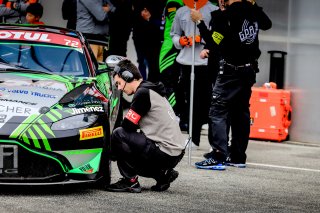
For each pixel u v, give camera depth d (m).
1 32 10.09
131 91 8.53
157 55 16.44
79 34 10.41
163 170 8.66
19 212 7.40
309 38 14.32
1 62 9.56
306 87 14.34
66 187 8.82
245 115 10.98
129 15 16.36
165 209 7.87
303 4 14.35
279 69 14.54
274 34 14.70
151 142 8.45
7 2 15.74
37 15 14.19
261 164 11.49
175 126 8.55
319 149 13.65
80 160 8.24
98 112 8.57
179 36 12.65
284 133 14.26
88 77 9.52
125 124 8.42
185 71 12.67
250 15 10.62
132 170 8.67
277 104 14.13
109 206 7.89
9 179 8.05
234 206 8.22
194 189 9.09
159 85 8.52
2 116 8.15
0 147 8.00
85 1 14.00
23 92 8.64
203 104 12.62
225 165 11.09
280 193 9.14
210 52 11.36
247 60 10.67
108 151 8.70
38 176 8.11
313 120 14.29
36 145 8.03
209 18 12.54
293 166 11.46
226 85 10.59
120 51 16.52
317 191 9.41
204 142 13.70
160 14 16.39
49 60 9.70
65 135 8.15
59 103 8.51
